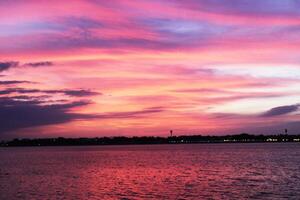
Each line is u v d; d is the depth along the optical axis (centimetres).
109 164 13138
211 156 18088
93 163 13875
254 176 8188
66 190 6512
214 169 10138
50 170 10662
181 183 7212
